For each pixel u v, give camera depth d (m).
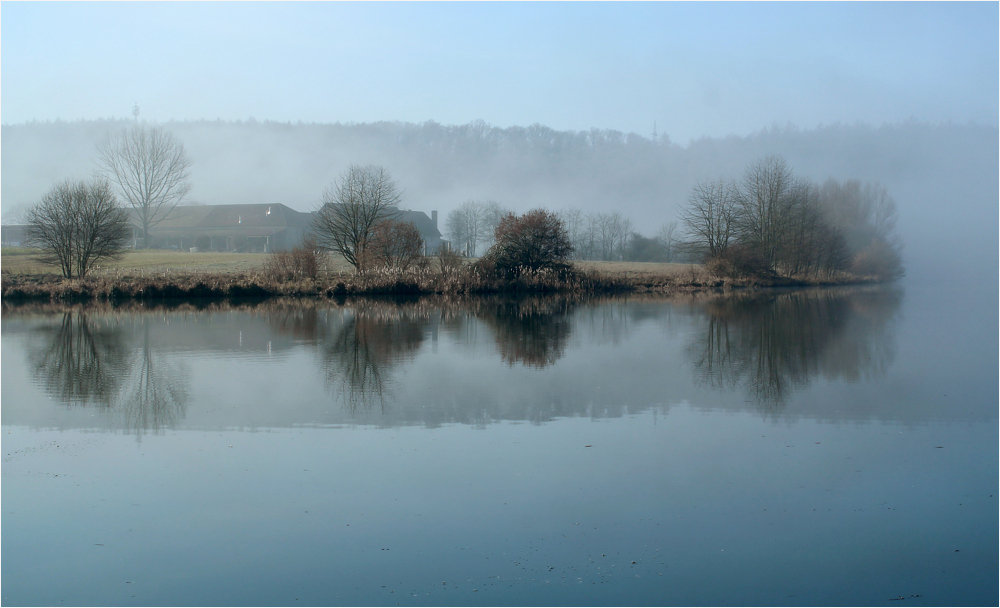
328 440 10.01
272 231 97.38
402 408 11.83
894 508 7.68
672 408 11.89
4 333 22.02
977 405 12.05
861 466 8.95
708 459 9.23
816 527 7.24
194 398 12.54
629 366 15.91
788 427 10.73
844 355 17.58
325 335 21.48
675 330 23.06
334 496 7.98
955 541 6.94
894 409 11.80
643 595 6.06
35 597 6.02
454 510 7.64
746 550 6.79
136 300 36.12
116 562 6.58
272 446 9.73
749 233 54.66
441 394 12.88
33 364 16.08
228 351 18.08
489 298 39.44
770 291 47.31
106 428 10.59
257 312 29.73
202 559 6.62
